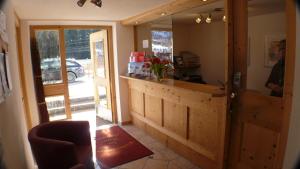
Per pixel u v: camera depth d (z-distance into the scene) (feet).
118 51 13.69
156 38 12.85
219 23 9.71
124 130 13.35
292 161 4.84
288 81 4.90
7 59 5.29
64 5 8.84
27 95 12.10
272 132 5.91
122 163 9.46
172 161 9.51
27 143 8.44
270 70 5.87
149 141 11.65
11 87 5.68
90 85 24.76
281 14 5.50
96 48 15.69
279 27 5.59
